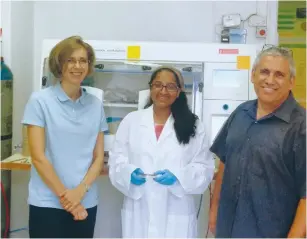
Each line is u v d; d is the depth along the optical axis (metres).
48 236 1.77
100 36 2.84
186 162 1.87
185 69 2.29
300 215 1.46
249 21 2.69
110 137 2.22
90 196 1.83
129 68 2.35
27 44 2.78
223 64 2.25
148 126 1.90
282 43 2.68
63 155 1.74
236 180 1.56
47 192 1.76
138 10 2.82
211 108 2.26
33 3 2.84
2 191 2.66
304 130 1.45
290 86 1.51
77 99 1.77
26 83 2.79
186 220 1.88
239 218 1.54
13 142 2.69
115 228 2.64
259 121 1.53
